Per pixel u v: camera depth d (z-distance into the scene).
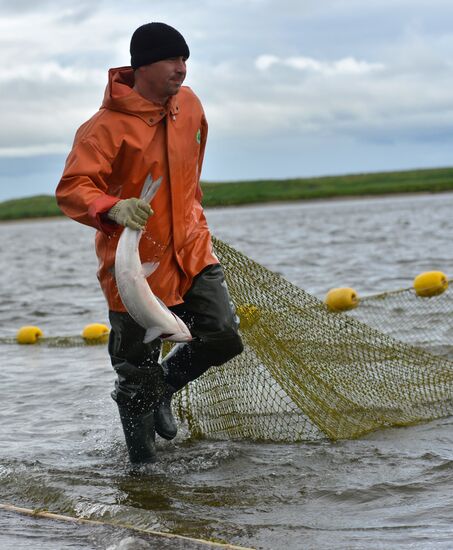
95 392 8.47
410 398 6.89
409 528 4.53
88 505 5.14
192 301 5.77
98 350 10.95
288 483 5.45
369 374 6.89
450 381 7.20
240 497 5.24
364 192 137.50
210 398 6.72
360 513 4.83
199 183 5.93
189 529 4.70
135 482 5.64
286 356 6.52
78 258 33.72
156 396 5.86
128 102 5.34
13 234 79.50
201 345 5.97
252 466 5.85
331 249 27.36
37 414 7.74
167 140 5.45
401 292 10.66
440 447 6.04
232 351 5.96
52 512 5.18
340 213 71.38
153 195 5.12
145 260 5.54
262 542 4.46
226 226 56.03
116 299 5.60
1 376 9.50
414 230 36.56
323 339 6.73
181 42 5.36
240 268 6.48
